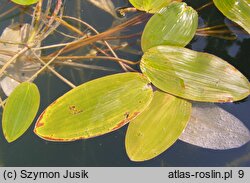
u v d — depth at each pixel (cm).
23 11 52
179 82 46
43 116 45
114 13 52
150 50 47
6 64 49
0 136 47
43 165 45
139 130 45
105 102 46
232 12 49
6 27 51
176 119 46
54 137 45
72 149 46
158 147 45
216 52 50
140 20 52
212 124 46
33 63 50
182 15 49
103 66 50
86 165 45
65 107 45
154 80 47
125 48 51
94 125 45
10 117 45
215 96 46
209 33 51
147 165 45
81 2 53
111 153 46
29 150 46
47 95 48
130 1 50
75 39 51
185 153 46
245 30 50
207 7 53
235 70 47
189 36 48
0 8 52
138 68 49
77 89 46
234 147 45
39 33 51
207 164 45
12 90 48
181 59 47
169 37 48
